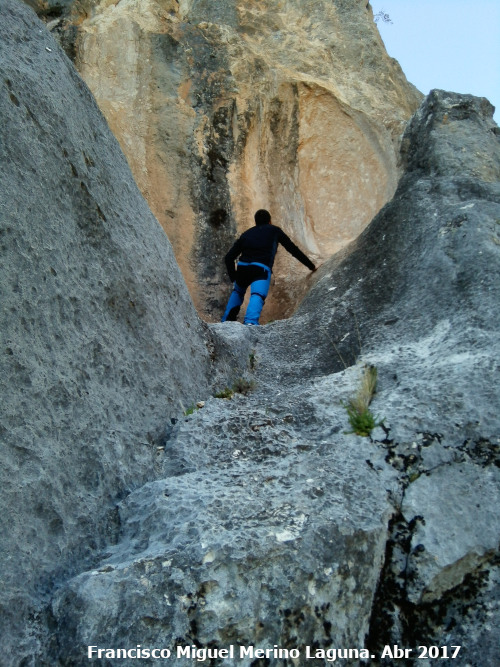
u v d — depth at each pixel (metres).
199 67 7.02
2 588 2.18
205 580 2.30
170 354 3.60
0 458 2.32
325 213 7.04
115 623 2.20
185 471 3.00
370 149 7.09
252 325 4.83
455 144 5.37
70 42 6.93
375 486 2.86
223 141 6.82
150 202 6.45
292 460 2.98
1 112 2.82
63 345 2.79
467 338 3.59
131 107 6.70
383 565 2.71
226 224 6.61
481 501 2.86
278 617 2.32
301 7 8.09
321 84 7.22
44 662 2.15
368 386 3.44
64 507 2.52
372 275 4.75
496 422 3.08
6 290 2.55
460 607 2.70
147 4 7.36
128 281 3.41
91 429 2.79
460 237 4.32
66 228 3.06
